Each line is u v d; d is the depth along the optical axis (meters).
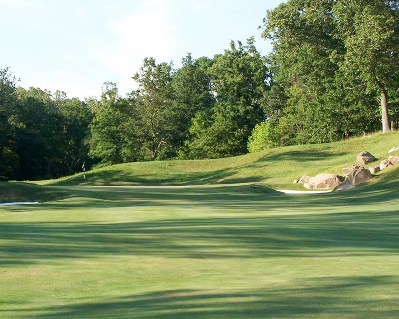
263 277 7.49
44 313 5.61
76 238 11.55
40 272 7.98
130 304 5.97
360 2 43.66
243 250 10.02
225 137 73.00
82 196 28.33
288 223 14.75
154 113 77.81
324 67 54.44
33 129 85.25
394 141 45.41
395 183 28.91
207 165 54.66
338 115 58.62
